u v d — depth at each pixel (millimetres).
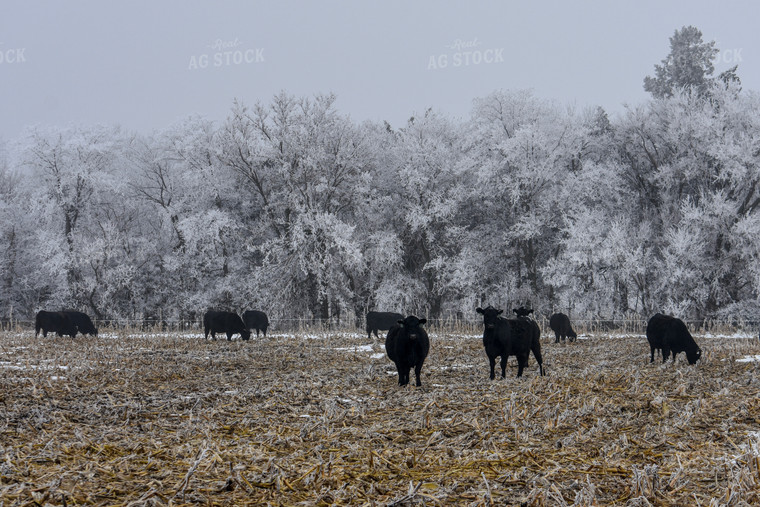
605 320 35812
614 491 6180
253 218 45875
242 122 42469
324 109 42562
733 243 37281
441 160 42281
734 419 9289
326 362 18094
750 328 32750
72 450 7477
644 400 10930
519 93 43344
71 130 44344
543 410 9742
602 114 46344
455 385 12945
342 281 40312
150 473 6570
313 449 7496
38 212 43406
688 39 53312
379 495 5977
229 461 6938
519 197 40969
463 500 5891
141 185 45125
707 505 5730
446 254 43062
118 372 15328
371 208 42875
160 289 44375
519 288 41219
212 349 22469
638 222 42812
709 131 39531
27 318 45500
